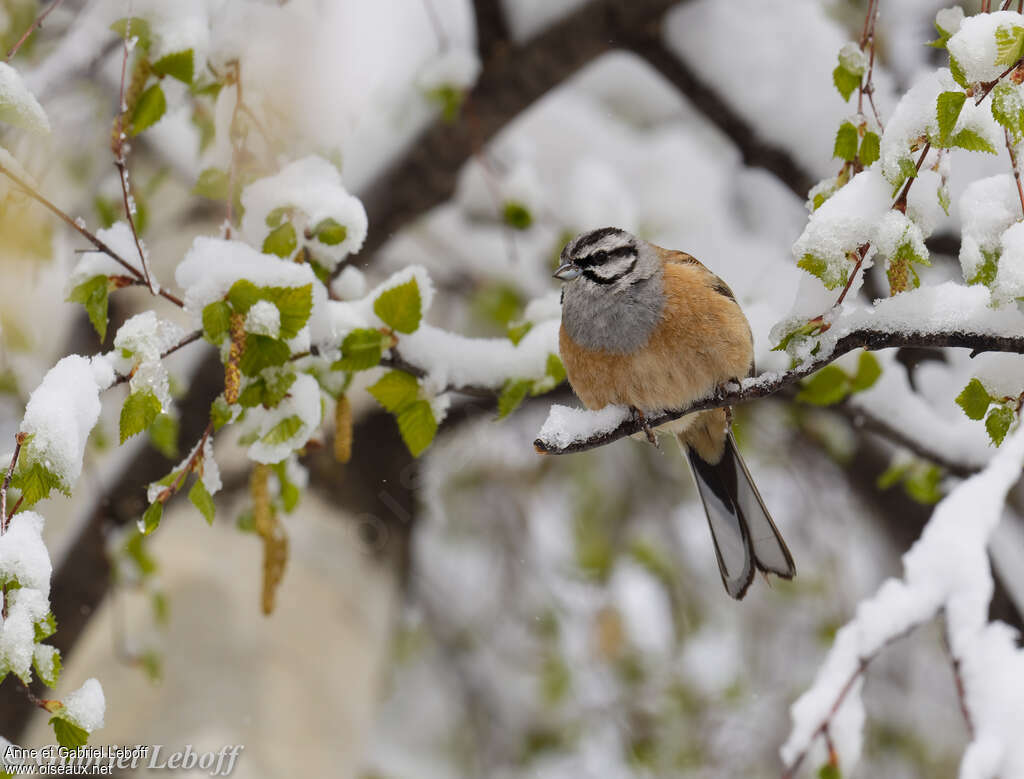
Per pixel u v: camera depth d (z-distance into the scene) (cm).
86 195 1062
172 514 1101
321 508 1197
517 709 1634
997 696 546
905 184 502
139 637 1023
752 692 1509
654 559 1464
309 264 677
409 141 1044
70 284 611
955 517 601
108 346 1205
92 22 788
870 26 625
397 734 1666
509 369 752
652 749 1455
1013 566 1032
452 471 1438
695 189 1344
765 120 1046
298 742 1017
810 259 509
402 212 1077
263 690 1024
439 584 1664
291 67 718
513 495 1606
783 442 1449
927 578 593
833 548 1509
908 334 546
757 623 1587
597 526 1541
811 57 1051
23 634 476
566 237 1184
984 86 478
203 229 1249
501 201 1005
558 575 1560
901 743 1489
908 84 1126
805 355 547
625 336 745
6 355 913
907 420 895
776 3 1072
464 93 938
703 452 794
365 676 1103
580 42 1023
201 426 997
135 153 1086
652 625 1590
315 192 671
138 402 559
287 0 728
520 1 1010
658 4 998
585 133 1386
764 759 1503
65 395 533
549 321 798
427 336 729
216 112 715
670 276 753
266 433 629
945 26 561
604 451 1585
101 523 1012
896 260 503
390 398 717
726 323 745
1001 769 529
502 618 1605
